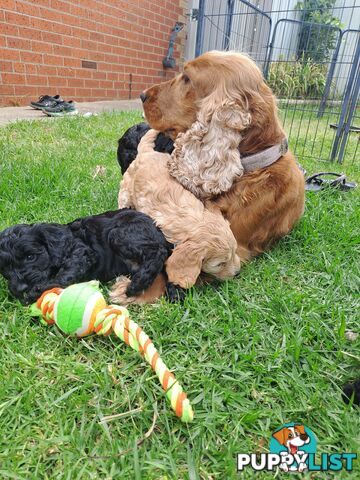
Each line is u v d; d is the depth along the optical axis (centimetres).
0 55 150
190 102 53
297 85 200
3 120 130
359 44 108
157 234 45
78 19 180
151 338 41
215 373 37
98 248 47
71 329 38
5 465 28
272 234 58
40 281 43
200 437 31
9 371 35
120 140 70
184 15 257
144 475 28
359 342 42
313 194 81
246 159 53
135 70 228
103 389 34
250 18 218
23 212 64
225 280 51
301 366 39
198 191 51
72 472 28
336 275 54
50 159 90
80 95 194
